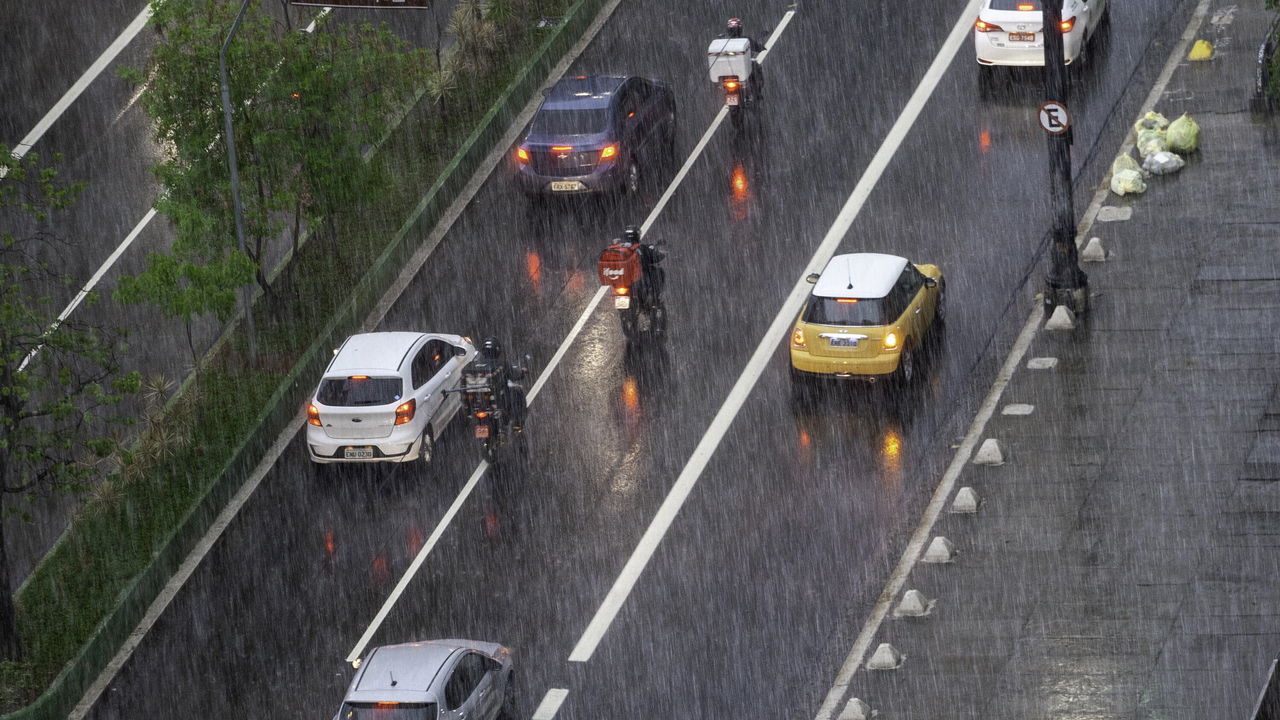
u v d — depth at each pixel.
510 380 55.00
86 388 54.09
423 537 52.62
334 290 64.44
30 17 77.88
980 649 44.69
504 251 65.56
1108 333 56.62
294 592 51.28
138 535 53.97
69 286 65.06
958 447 52.78
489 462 54.66
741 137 69.44
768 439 54.47
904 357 55.47
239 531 54.09
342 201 62.31
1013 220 62.84
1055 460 51.41
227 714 47.41
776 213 65.12
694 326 60.22
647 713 44.84
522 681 46.53
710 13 77.19
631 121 67.25
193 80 59.59
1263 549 46.75
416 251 66.19
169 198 59.84
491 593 49.91
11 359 46.91
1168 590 45.75
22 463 51.81
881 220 63.81
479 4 76.19
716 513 51.66
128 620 50.88
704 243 64.12
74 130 72.00
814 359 55.56
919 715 42.72
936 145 67.38
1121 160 63.94
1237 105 66.94
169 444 56.69
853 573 48.47
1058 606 45.75
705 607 48.16
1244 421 51.81
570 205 67.31
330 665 48.44
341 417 54.59
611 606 48.75
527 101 73.38
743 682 45.34
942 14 74.94
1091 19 69.94
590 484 53.72
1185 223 61.38
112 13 77.75
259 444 57.16
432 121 72.50
